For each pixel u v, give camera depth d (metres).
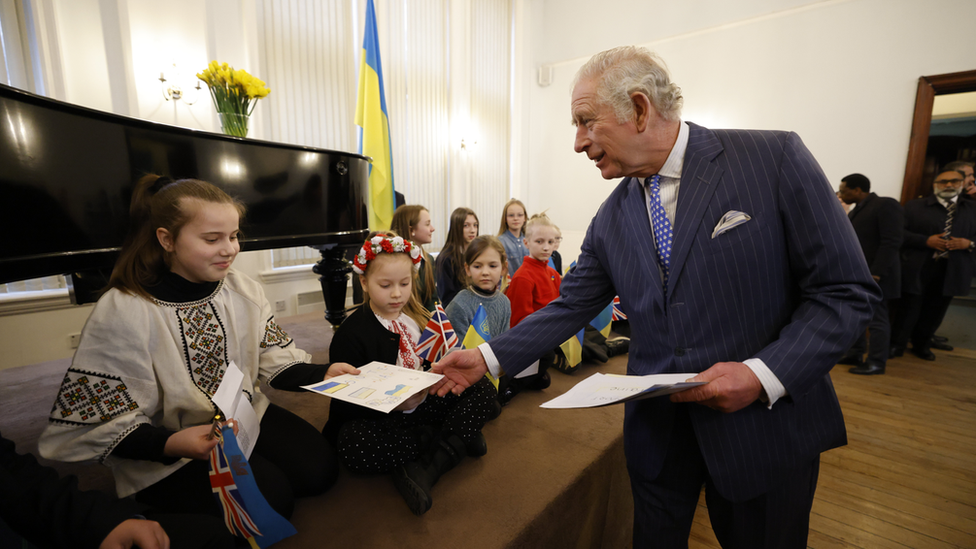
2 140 1.07
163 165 1.47
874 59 3.85
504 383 1.61
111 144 1.33
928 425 2.27
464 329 1.71
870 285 0.67
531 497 1.11
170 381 0.94
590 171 5.70
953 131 3.56
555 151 5.94
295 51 3.47
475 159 5.34
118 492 0.89
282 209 1.89
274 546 0.93
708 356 0.75
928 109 3.63
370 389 0.98
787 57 4.23
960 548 1.44
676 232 0.74
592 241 0.97
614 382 0.78
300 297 3.70
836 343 0.66
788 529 0.81
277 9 3.34
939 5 3.56
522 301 1.98
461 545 0.94
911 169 3.73
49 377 2.03
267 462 1.01
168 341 0.94
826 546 1.45
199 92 2.91
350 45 3.81
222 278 1.01
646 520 0.93
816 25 4.08
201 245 0.93
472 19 5.09
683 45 4.80
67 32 2.42
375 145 3.72
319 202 2.05
